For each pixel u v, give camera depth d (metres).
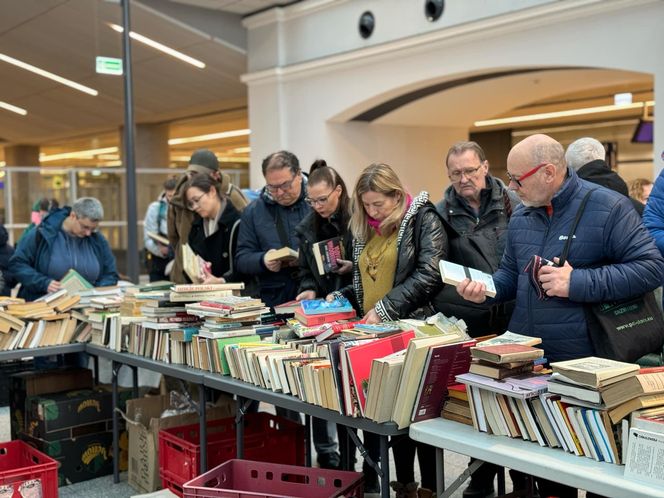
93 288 4.26
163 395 3.85
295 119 10.71
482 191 3.25
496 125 16.77
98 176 11.98
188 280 4.32
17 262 4.64
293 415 3.98
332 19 9.99
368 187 2.90
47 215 4.77
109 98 14.48
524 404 2.11
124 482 3.84
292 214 3.80
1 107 17.42
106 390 4.07
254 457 3.38
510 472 3.01
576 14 7.44
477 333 3.03
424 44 8.85
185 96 13.38
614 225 2.27
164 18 10.41
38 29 11.80
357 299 3.17
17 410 4.08
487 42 8.29
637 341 2.27
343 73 9.95
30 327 3.96
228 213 4.10
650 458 1.81
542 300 2.37
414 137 11.51
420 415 2.36
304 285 3.52
